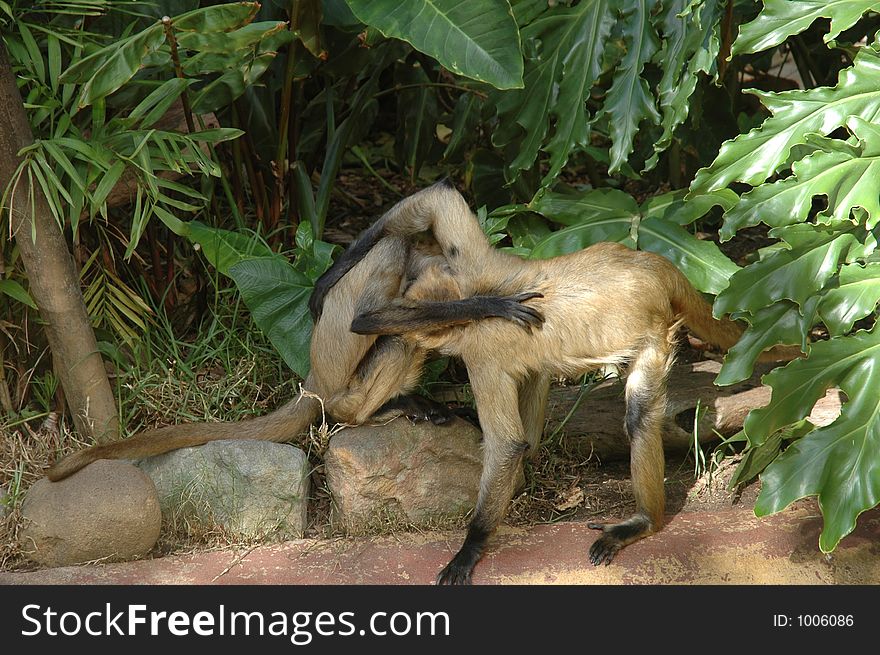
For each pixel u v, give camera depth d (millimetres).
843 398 6359
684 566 5512
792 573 5551
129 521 5609
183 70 6363
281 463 5965
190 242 7531
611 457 6781
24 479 6199
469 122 8914
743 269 5629
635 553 5570
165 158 5988
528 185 8117
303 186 7836
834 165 5387
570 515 6301
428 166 10617
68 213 6527
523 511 6273
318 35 7023
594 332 5633
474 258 5820
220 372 7117
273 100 7855
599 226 6957
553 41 7008
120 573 5438
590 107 9203
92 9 6371
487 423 5633
